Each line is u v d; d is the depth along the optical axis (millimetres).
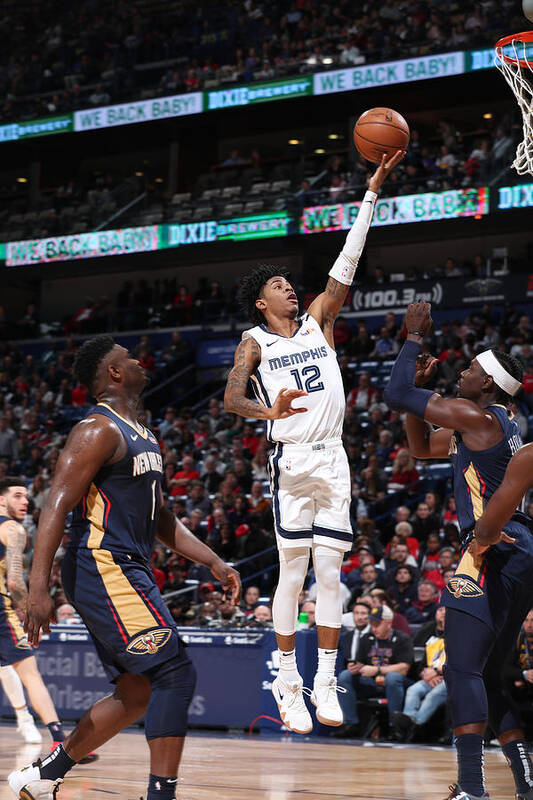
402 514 13016
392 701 9477
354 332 20812
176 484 16344
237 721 10031
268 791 5102
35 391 22750
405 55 22250
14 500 7152
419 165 22578
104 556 3773
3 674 7746
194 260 26609
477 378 4422
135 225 25156
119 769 6145
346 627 10227
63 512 3709
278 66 24109
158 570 12859
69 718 10648
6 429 20797
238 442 17141
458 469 4371
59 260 25984
